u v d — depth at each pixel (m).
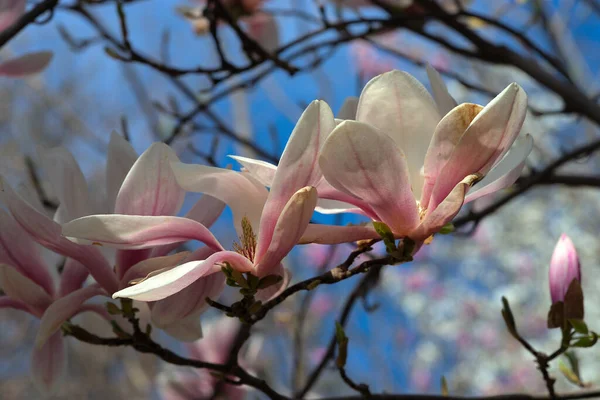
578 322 1.14
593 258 5.29
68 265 1.12
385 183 1.01
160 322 1.06
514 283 5.90
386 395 1.19
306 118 0.99
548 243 5.75
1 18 1.31
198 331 1.10
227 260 1.01
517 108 1.00
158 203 1.06
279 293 1.06
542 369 1.18
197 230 1.02
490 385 5.48
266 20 1.87
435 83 1.05
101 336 1.18
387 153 1.00
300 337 1.76
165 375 1.54
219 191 1.03
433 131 1.05
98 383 4.23
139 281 1.00
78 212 1.09
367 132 0.99
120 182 1.09
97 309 1.14
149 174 1.05
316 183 1.02
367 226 1.04
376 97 1.05
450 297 5.96
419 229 1.02
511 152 1.06
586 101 1.64
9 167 4.44
